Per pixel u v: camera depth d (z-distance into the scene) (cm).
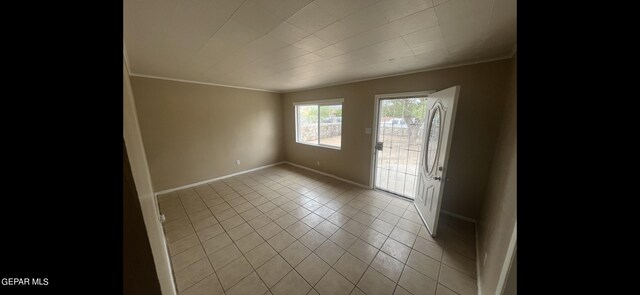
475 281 164
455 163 252
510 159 132
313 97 428
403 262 184
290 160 518
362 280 166
